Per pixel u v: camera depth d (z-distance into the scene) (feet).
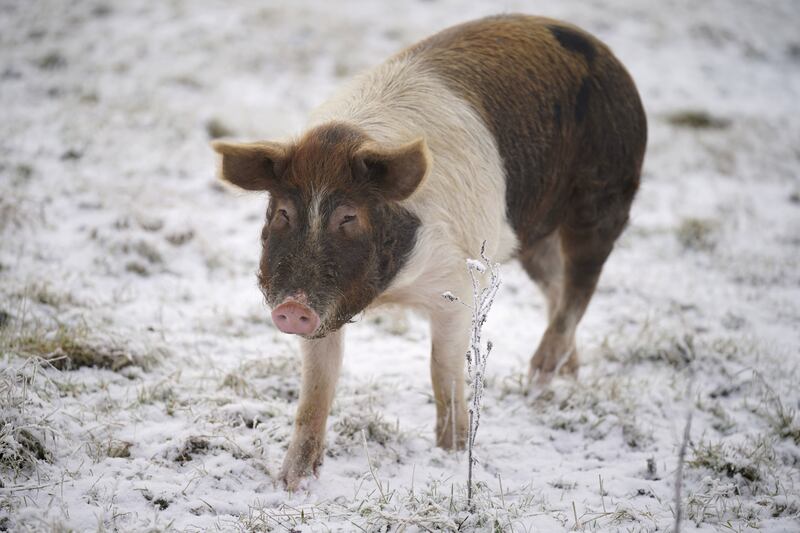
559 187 33.40
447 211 27.14
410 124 27.76
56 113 65.26
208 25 88.74
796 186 68.08
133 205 49.78
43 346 31.94
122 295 40.47
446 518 22.95
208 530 22.40
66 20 87.45
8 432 24.70
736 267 51.13
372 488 25.91
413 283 27.09
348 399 31.94
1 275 40.09
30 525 21.63
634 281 48.52
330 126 25.18
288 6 96.32
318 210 23.82
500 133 30.35
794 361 38.55
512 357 38.60
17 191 49.44
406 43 90.58
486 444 29.91
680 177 67.56
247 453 26.99
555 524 23.76
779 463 28.99
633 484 27.02
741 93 92.89
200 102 71.97
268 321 39.78
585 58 34.12
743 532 23.71
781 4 123.13
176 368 33.45
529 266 37.76
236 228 51.19
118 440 26.68
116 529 22.15
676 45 102.99
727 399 34.86
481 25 33.12
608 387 34.50
